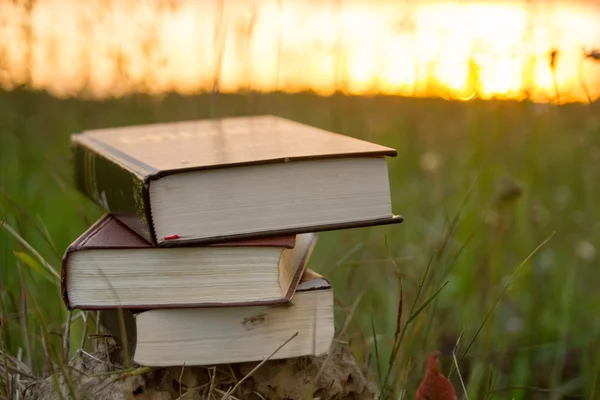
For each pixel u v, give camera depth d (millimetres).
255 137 730
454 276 1040
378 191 664
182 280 641
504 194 926
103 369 700
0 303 819
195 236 632
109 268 638
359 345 858
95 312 782
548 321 988
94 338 749
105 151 709
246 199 637
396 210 1223
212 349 661
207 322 657
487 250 981
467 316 966
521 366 907
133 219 646
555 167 1213
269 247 637
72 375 697
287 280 662
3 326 768
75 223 1117
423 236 1186
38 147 1262
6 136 1298
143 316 647
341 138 714
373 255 1106
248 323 663
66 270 635
